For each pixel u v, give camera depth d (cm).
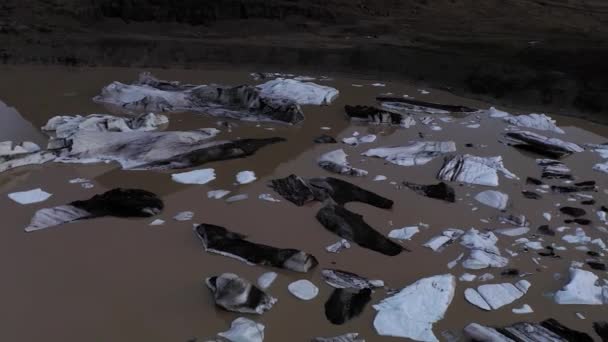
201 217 649
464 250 599
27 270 535
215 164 798
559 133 980
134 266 550
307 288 523
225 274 509
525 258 589
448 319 491
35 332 454
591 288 533
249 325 463
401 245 607
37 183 719
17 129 912
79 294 504
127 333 458
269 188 728
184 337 456
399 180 768
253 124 978
